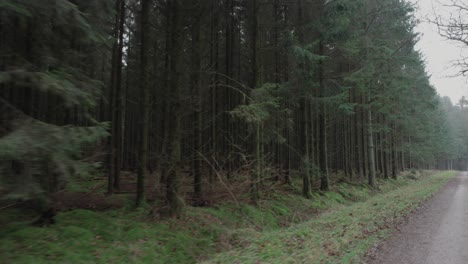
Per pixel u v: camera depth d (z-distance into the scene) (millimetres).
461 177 39844
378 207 12195
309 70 14227
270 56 17406
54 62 6586
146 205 10742
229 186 12047
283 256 6574
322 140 18219
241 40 18234
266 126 13859
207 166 14312
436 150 50469
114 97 15195
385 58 17578
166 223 9828
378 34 19578
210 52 16250
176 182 10898
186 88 12359
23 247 6570
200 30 14297
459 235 8242
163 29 12195
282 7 16281
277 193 15656
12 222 7492
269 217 12422
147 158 12477
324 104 15539
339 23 13719
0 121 5348
